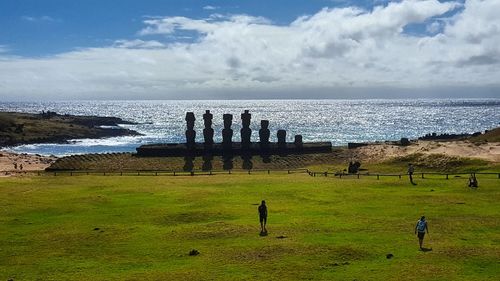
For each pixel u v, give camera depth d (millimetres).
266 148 114625
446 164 84750
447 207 48188
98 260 33375
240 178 77812
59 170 103000
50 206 53938
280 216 45938
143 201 56031
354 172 83625
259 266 30781
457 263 30562
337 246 34469
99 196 59688
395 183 66250
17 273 30906
